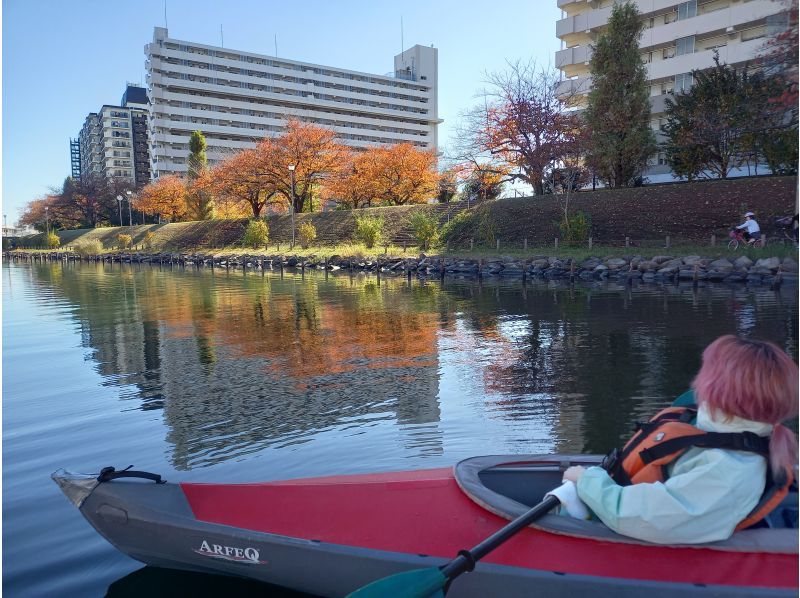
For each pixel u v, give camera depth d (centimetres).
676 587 219
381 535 261
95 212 8025
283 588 281
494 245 2856
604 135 2852
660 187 2744
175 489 293
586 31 3859
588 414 578
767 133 2367
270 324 1203
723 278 1738
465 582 245
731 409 209
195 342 1014
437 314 1288
